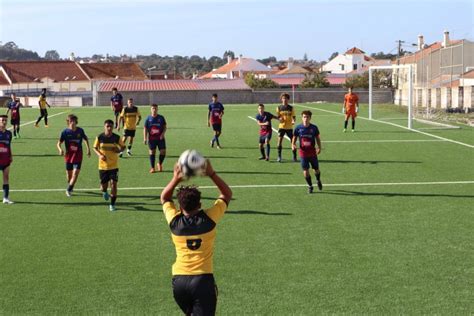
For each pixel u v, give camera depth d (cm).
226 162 2130
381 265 977
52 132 3244
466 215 1319
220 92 6831
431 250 1059
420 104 5591
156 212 1363
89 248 1084
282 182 1730
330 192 1584
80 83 10112
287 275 931
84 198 1526
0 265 990
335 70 12519
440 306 804
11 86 9706
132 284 896
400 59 6494
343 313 784
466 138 2808
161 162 1930
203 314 604
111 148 1444
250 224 1247
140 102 6669
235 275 932
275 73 11612
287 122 2130
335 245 1093
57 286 890
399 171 1909
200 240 615
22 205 1448
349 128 3331
